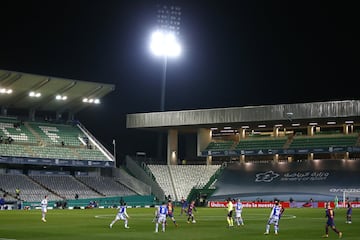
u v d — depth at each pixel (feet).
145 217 199.93
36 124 336.70
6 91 292.61
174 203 331.98
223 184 346.54
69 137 338.95
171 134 373.40
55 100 326.03
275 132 361.71
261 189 335.67
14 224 155.63
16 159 294.46
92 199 297.74
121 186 338.13
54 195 295.48
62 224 156.46
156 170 356.38
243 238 112.57
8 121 326.24
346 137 342.64
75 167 339.57
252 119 332.39
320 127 374.22
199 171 361.71
